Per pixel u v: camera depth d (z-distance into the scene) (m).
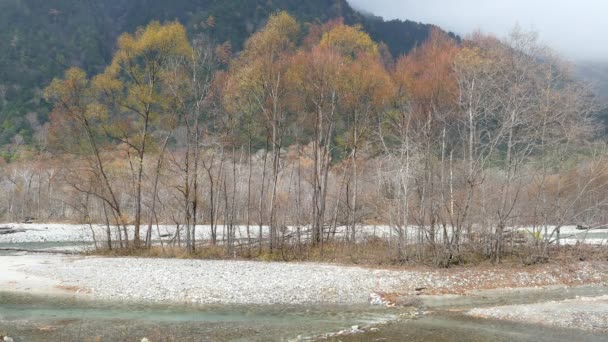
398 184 33.75
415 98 37.50
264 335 18.39
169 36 35.81
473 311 22.31
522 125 36.56
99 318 20.59
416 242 35.38
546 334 18.61
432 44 45.31
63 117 37.03
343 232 41.38
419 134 34.16
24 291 25.47
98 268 30.78
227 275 28.77
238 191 50.31
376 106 38.06
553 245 36.34
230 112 38.16
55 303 23.14
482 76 38.28
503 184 34.88
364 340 17.81
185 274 28.92
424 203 33.84
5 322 19.73
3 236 53.75
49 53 145.88
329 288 26.38
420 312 22.33
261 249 36.41
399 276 28.84
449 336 18.34
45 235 54.62
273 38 37.75
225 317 21.09
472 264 31.84
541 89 32.91
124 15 172.75
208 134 41.91
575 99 34.84
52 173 76.00
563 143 37.12
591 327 19.48
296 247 36.41
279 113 38.97
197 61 38.50
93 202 60.66
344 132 46.34
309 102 40.66
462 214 33.94
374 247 36.38
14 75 134.25
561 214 37.00
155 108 37.69
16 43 143.25
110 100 36.56
